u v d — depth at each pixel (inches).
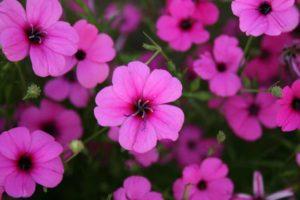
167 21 11.6
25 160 9.5
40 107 11.0
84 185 12.0
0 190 9.5
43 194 12.0
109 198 9.8
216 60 11.4
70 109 11.6
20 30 9.6
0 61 10.5
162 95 9.5
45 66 9.7
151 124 9.5
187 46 11.5
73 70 11.3
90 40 10.4
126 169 11.8
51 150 9.5
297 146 11.3
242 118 11.6
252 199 11.0
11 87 11.1
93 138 11.4
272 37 11.8
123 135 9.4
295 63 11.1
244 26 10.0
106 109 9.4
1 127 11.0
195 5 11.6
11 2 9.6
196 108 12.2
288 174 11.5
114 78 9.4
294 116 10.1
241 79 11.7
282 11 10.1
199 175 10.4
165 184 12.2
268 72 12.1
